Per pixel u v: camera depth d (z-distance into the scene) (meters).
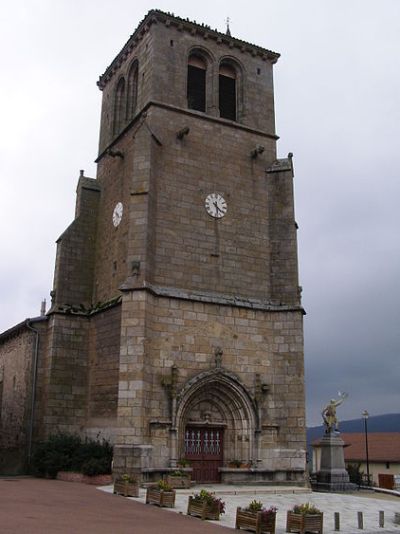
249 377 29.88
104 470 26.20
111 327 30.56
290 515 17.19
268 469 28.59
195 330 29.16
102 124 39.75
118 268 31.91
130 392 26.23
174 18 34.22
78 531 13.93
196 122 33.12
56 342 32.25
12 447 34.09
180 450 27.55
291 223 32.81
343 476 30.81
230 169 33.28
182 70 33.91
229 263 31.52
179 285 29.86
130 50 36.94
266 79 36.66
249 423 29.14
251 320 30.72
